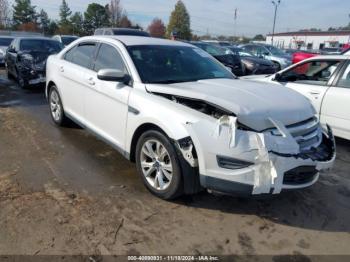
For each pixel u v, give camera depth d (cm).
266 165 295
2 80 1108
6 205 333
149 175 370
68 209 333
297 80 624
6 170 410
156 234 304
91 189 375
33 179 390
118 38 464
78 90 495
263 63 1450
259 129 304
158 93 366
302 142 335
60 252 274
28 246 279
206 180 312
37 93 902
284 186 309
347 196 395
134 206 345
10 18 6288
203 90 355
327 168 338
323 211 358
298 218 343
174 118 326
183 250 286
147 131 357
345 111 538
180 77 418
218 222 327
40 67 910
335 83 562
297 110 341
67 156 462
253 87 383
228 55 1380
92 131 469
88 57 493
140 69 404
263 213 347
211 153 304
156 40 484
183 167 324
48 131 565
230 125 301
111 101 415
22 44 1049
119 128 407
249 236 309
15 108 720
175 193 339
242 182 299
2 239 285
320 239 311
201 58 477
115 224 314
